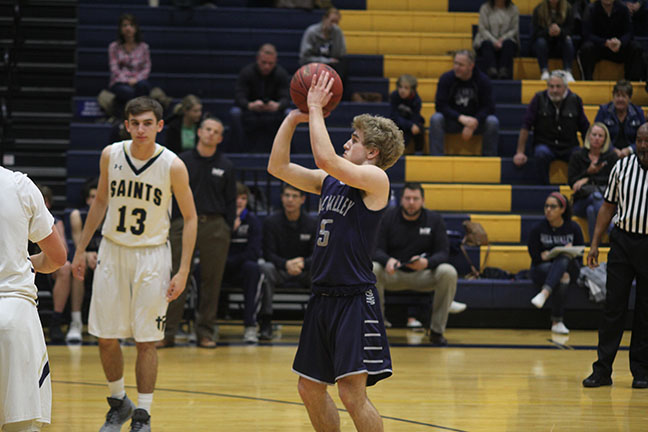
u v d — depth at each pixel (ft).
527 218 38.73
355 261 13.42
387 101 45.55
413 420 18.98
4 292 12.25
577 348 30.25
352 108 43.39
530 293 34.86
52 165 42.65
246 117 41.32
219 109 44.27
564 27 45.88
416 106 42.24
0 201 12.35
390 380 23.89
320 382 13.62
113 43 43.60
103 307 17.74
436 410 20.10
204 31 48.16
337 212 13.58
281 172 14.38
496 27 46.50
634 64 45.39
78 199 38.96
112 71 43.32
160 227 18.21
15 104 45.80
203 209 29.58
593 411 20.15
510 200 39.93
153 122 17.83
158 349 29.48
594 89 44.86
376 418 13.21
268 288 31.60
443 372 25.23
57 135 44.42
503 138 43.14
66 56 47.88
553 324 34.22
